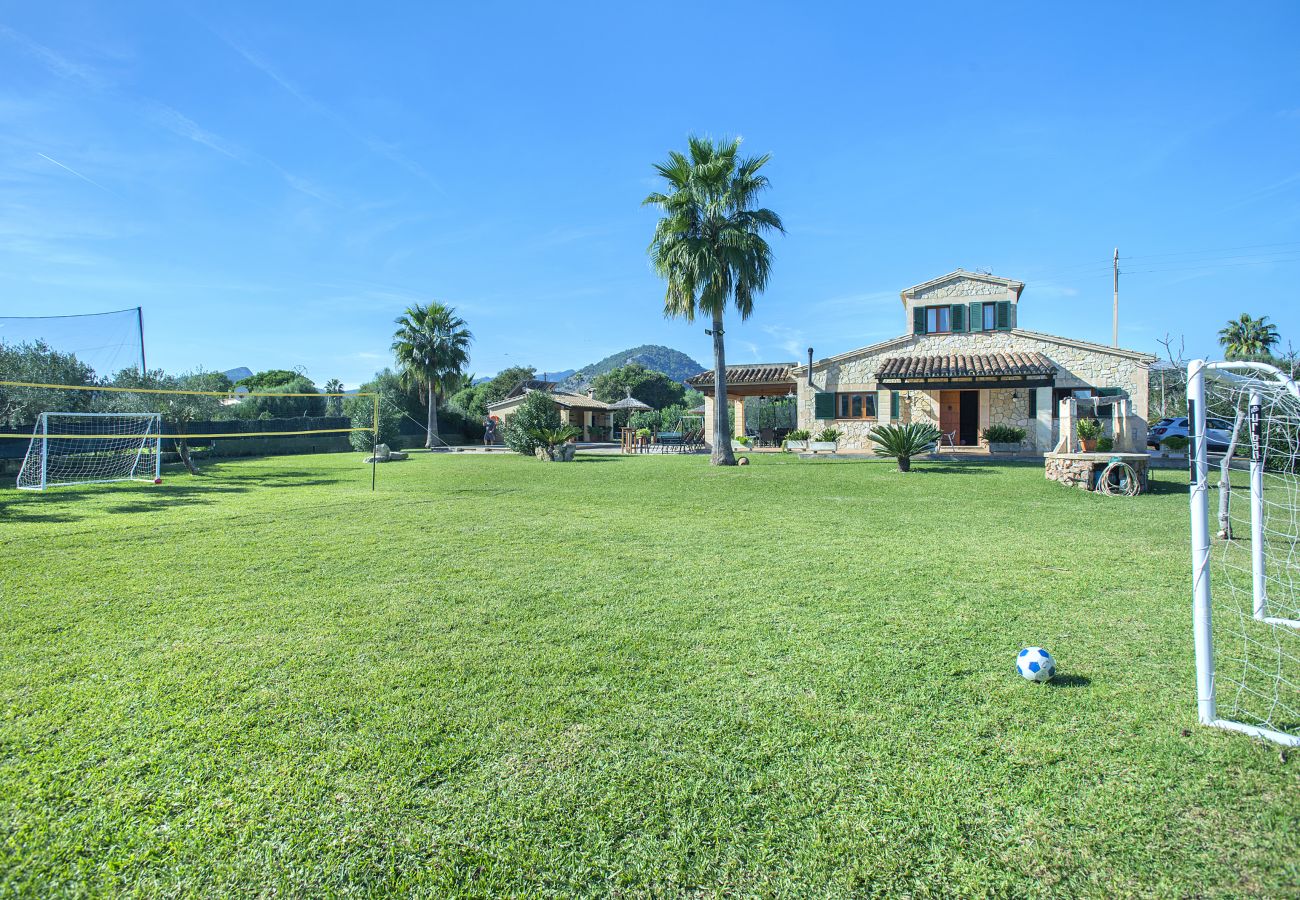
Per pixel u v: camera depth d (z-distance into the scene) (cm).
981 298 2319
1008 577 601
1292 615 489
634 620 474
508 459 2555
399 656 402
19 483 1570
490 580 596
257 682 362
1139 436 2005
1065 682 361
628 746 293
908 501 1173
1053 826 238
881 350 2430
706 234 2044
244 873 217
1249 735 300
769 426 3055
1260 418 486
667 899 207
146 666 386
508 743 296
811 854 225
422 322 3994
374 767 276
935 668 380
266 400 3791
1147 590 554
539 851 227
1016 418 2233
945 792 259
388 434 3741
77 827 238
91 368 2194
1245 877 211
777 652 407
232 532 855
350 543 777
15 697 342
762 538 810
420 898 207
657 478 1641
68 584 578
